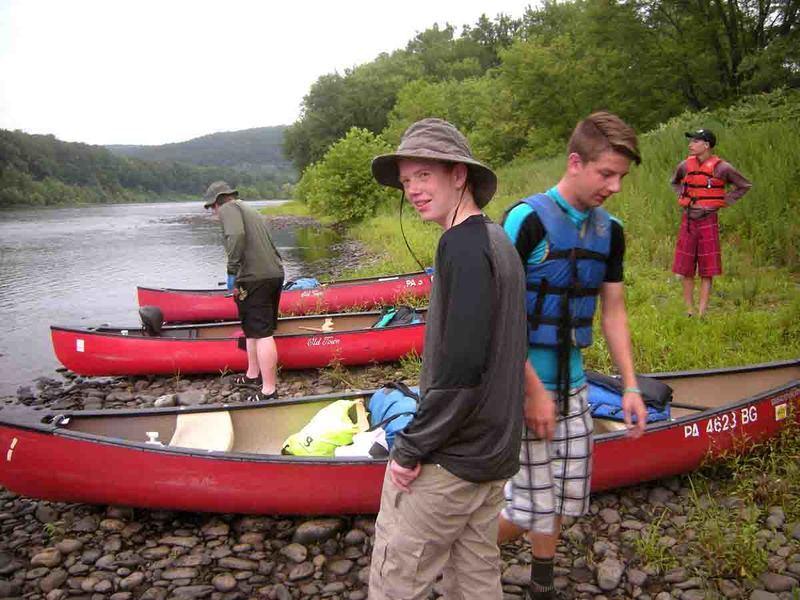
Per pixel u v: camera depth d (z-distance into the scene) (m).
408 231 15.62
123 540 3.51
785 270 7.60
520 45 23.70
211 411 4.18
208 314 8.80
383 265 11.53
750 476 3.69
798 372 4.49
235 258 5.12
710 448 3.66
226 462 3.44
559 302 2.21
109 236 25.56
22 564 3.33
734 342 5.74
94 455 3.52
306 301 8.60
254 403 4.25
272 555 3.35
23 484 3.61
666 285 7.70
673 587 2.91
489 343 1.65
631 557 3.13
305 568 3.20
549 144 22.78
